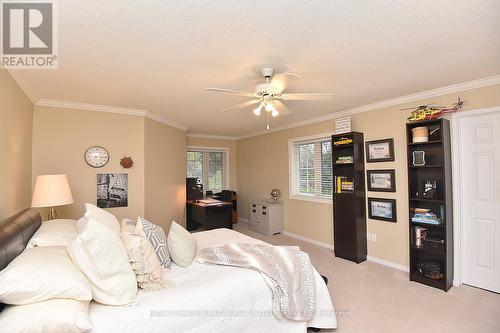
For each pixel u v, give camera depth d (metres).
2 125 2.23
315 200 4.78
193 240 2.36
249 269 2.01
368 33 1.83
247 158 6.72
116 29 1.74
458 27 1.76
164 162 4.79
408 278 3.21
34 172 3.34
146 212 4.17
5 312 1.19
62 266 1.35
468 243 2.99
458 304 2.57
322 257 4.00
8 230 1.60
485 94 2.78
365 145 3.88
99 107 3.74
